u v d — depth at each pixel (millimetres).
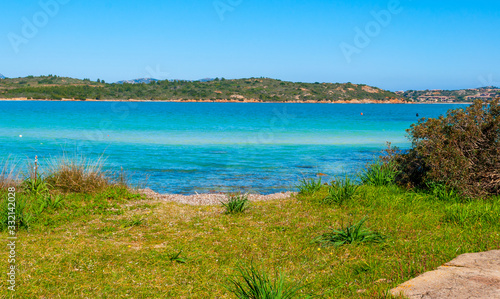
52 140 30078
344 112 106750
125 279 5406
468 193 9227
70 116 66500
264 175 17547
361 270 5504
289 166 19875
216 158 22484
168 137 34219
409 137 11414
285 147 28000
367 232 6828
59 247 6543
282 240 7016
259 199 11688
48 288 5035
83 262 5945
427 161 9984
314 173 17953
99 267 5801
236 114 85625
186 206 10023
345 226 7621
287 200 10383
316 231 7488
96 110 95062
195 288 5141
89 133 36312
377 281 4934
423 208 8742
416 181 11047
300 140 32969
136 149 25844
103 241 6996
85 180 10805
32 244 6664
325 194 10562
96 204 9539
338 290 4844
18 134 34438
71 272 5582
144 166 19500
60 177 10758
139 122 54438
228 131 41344
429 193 10016
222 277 5473
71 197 9961
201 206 10094
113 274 5547
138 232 7625
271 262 6027
